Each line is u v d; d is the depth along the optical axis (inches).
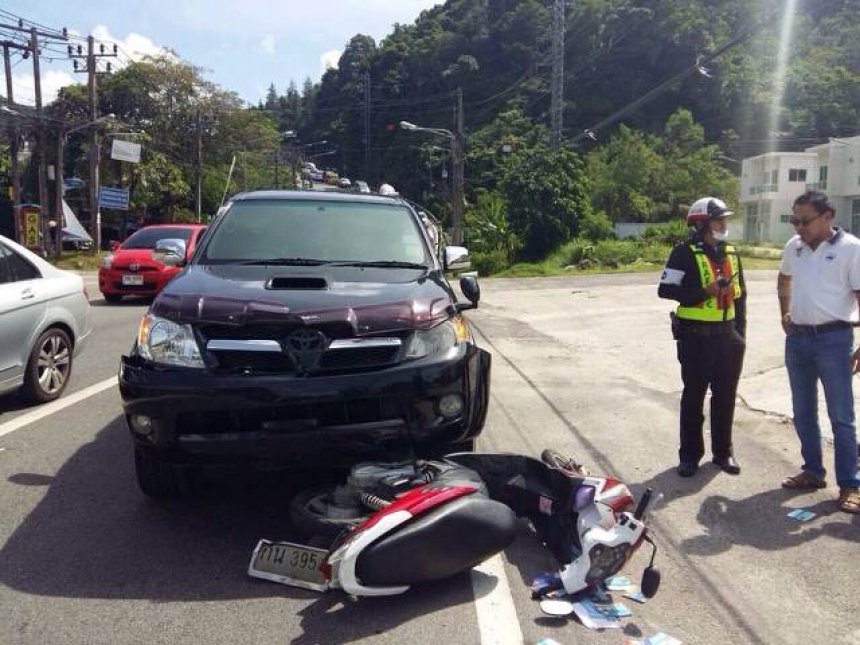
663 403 290.0
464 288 211.3
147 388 152.9
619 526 135.9
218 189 2233.0
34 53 1330.0
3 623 126.6
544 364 378.0
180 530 165.6
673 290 198.5
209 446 150.9
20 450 220.4
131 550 155.3
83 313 297.4
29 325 261.9
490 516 137.0
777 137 2347.4
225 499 183.3
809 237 186.2
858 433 239.9
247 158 2364.7
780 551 158.2
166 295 168.6
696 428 203.2
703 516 176.6
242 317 154.0
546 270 1376.7
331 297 163.0
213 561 150.7
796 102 2379.4
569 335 485.4
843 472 182.1
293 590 139.1
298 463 154.7
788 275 199.3
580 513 145.6
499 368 366.0
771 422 260.5
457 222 1341.0
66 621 127.5
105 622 127.3
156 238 611.5
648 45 1322.6
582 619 128.9
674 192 2336.4
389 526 129.0
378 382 152.1
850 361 184.1
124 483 194.2
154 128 2128.4
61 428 243.1
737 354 202.5
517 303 708.0
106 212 2081.7
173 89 2166.6
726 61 2310.5
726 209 199.5
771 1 1082.7
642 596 137.7
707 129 2551.7
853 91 2299.5
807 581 145.1
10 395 287.1
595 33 1364.4
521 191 1667.1
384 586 130.1
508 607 133.1
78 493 187.0
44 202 1416.1
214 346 153.1
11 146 1392.7
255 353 152.7
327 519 144.9
